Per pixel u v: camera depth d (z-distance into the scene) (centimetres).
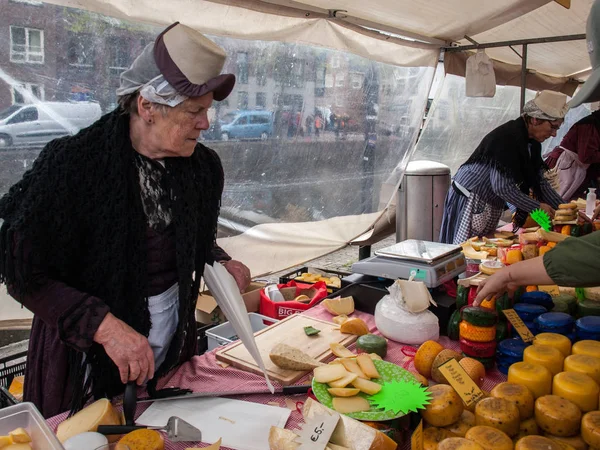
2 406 167
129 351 127
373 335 178
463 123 634
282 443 115
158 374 153
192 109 132
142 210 143
